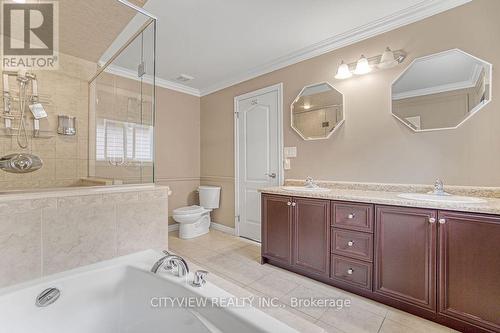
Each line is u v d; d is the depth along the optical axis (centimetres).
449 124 187
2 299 101
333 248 200
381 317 162
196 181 404
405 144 207
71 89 246
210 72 334
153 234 164
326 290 196
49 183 204
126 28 221
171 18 211
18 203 113
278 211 238
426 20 197
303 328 100
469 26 179
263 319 94
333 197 199
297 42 253
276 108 304
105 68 251
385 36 218
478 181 176
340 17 210
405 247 165
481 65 175
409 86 205
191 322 107
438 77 192
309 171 271
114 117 244
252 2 190
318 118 263
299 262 221
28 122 224
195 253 279
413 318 160
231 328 96
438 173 192
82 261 133
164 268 129
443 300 150
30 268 116
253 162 330
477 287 139
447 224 149
